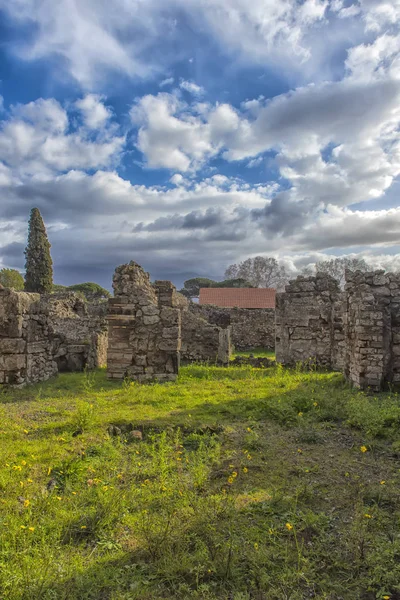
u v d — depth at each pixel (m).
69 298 23.64
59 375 14.82
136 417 8.58
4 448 6.61
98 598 3.66
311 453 6.98
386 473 6.18
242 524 4.72
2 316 11.91
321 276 18.59
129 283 14.12
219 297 45.50
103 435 7.48
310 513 4.89
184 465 6.44
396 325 11.96
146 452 6.90
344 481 5.90
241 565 4.05
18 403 10.02
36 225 47.06
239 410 9.31
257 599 3.64
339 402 9.86
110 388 12.30
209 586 3.80
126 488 5.52
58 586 3.69
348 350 13.02
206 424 8.16
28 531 4.33
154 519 4.69
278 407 9.13
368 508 5.02
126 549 4.36
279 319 18.77
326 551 4.29
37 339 13.24
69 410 9.23
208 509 4.86
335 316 17.45
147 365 13.66
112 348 13.76
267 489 5.65
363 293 11.85
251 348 29.70
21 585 3.61
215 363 18.58
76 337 18.03
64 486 5.56
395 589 3.77
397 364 11.88
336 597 3.71
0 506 4.85
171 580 3.88
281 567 4.04
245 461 6.53
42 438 7.18
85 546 4.42
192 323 20.58
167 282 21.52
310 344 18.36
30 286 46.59
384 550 4.22
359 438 7.65
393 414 8.38
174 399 10.42
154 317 13.76
